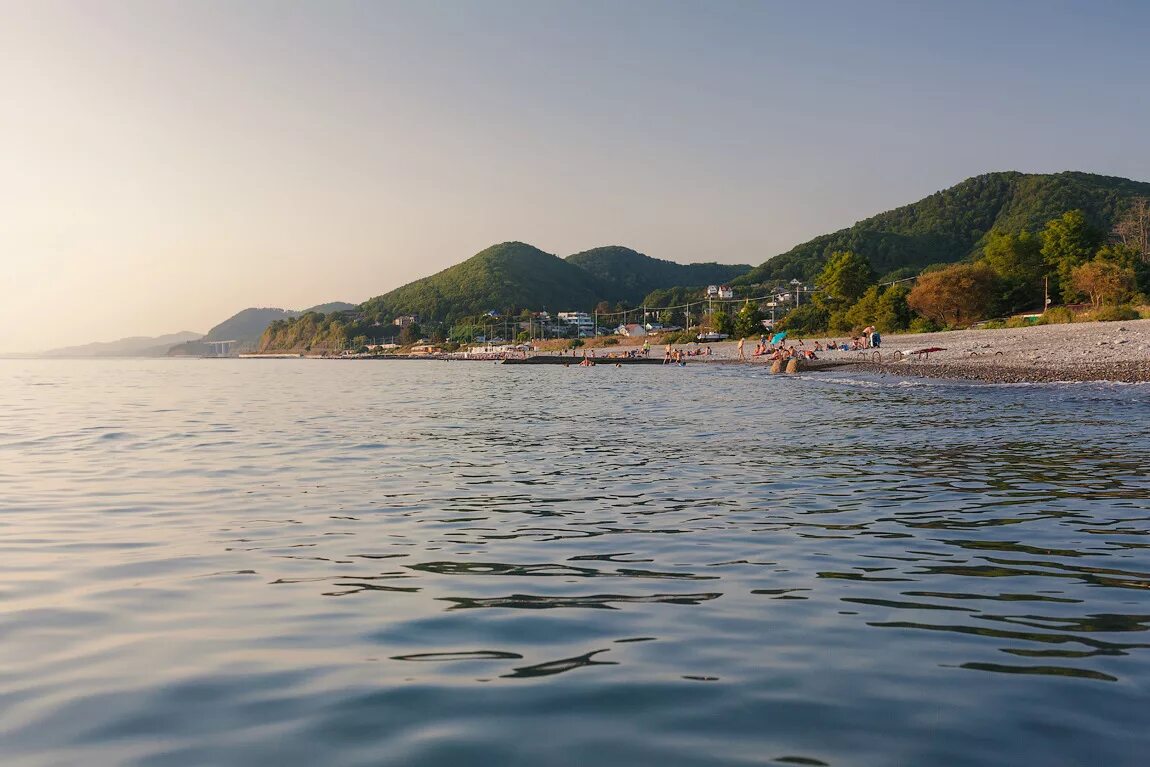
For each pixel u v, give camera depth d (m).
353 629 6.39
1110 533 9.67
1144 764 4.03
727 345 140.75
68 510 11.98
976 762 4.07
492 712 4.76
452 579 7.96
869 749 4.23
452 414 31.73
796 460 16.64
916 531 9.92
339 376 95.00
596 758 4.16
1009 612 6.64
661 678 5.29
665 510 11.57
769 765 4.06
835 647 5.85
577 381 68.00
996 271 118.81
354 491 13.55
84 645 6.03
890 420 24.70
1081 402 29.30
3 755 4.28
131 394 51.47
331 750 4.29
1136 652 5.65
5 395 50.31
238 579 7.99
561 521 10.88
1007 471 14.60
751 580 7.80
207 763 4.16
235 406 38.16
